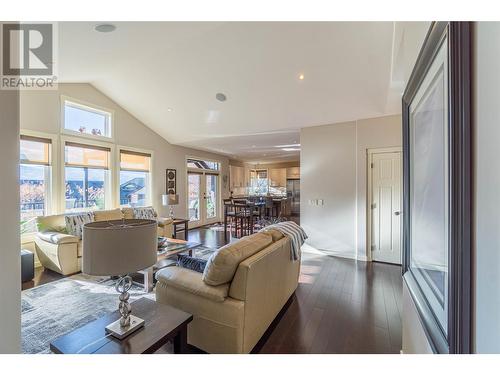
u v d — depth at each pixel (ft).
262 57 11.44
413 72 4.33
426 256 3.97
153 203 21.15
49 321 8.11
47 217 13.34
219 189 30.71
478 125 2.34
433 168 3.58
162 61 12.84
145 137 20.40
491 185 2.12
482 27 2.27
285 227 9.53
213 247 17.93
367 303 9.39
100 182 17.12
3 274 2.71
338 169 15.71
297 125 16.60
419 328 4.48
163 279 6.91
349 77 11.68
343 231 15.57
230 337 5.98
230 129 18.40
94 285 10.96
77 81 15.03
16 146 2.85
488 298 2.16
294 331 7.56
